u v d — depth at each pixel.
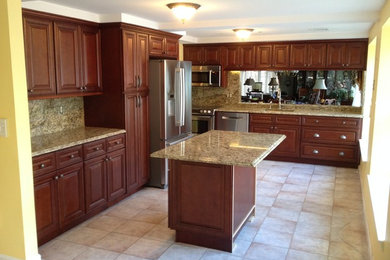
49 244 3.31
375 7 3.86
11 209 2.80
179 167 3.20
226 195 3.08
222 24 4.79
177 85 5.01
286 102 7.06
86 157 3.74
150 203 4.40
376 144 3.91
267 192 4.81
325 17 4.34
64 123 4.30
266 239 3.43
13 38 2.59
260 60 6.82
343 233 3.56
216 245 3.22
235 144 3.50
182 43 7.15
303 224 3.77
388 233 2.19
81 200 3.71
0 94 2.67
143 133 4.80
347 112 6.40
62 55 3.76
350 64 6.20
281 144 6.51
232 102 7.53
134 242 3.37
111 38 4.29
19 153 2.71
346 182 5.27
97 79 4.33
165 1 3.58
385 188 3.54
